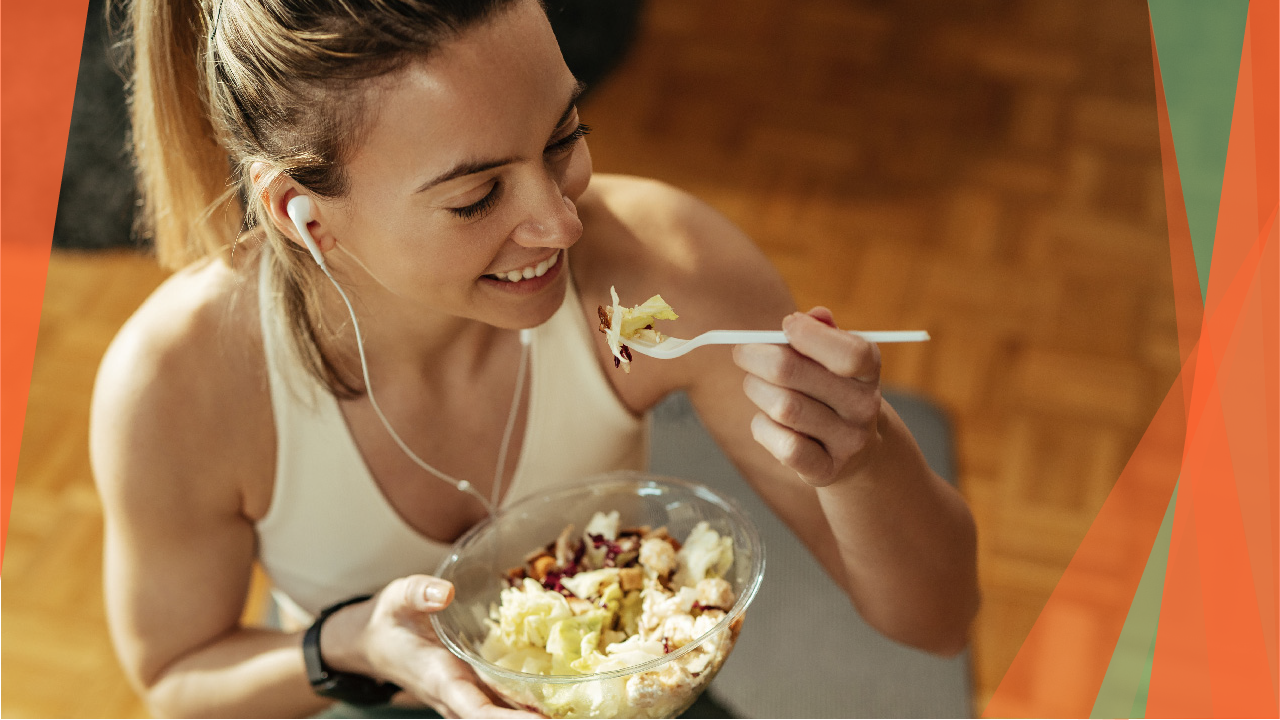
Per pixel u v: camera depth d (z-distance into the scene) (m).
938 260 2.41
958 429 2.12
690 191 2.57
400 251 0.75
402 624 0.88
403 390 0.99
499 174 0.71
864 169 2.62
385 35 0.65
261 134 0.75
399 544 1.06
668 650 0.78
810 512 1.04
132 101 0.94
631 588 0.85
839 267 2.40
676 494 0.93
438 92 0.67
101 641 1.87
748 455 1.05
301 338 0.93
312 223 0.79
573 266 1.01
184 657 1.07
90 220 2.40
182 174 0.91
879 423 0.79
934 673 1.54
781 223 2.49
